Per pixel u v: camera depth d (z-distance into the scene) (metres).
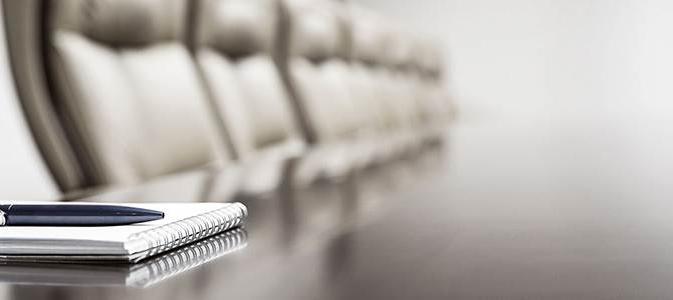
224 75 1.46
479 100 5.39
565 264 0.32
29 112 0.90
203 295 0.28
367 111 2.58
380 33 3.00
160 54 1.22
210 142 1.28
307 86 1.98
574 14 5.26
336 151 1.30
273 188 0.72
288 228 0.45
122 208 0.38
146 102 1.12
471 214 0.49
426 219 0.47
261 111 1.64
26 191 2.09
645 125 2.19
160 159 1.13
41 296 0.29
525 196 0.60
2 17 0.87
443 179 0.76
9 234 0.35
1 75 1.93
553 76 5.32
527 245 0.37
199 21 1.43
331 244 0.39
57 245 0.34
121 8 1.10
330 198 0.62
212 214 0.42
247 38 1.65
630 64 5.21
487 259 0.33
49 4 0.94
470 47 5.39
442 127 2.48
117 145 1.01
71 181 0.93
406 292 0.27
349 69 2.50
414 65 3.77
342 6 2.57
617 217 0.46
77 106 0.95
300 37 2.02
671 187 0.64
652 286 0.27
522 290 0.27
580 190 0.63
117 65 1.09
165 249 0.37
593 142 1.41
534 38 5.32
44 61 0.93
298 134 1.97
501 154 1.13
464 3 5.36
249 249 0.38
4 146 2.02
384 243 0.39
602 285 0.27
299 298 0.27
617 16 5.21
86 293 0.29
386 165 0.98
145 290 0.29
